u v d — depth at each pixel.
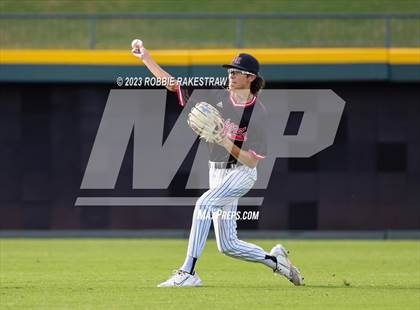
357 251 44.47
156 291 25.30
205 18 59.69
